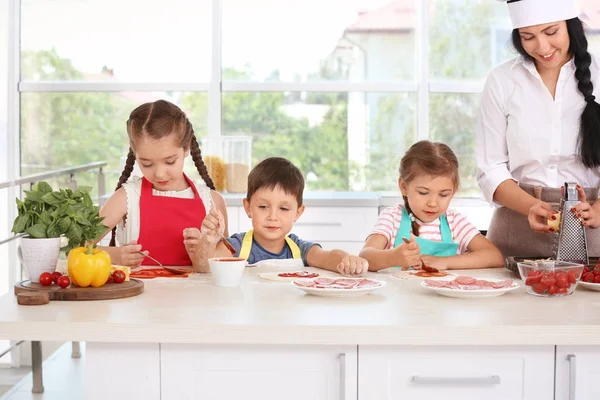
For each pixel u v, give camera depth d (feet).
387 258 6.87
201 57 16.06
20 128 16.29
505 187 7.41
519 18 7.01
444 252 7.52
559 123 7.37
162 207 7.77
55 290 5.58
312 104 16.25
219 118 16.14
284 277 6.48
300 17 16.05
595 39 15.38
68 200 6.08
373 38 16.10
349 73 16.19
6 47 15.93
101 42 16.10
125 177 8.17
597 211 6.91
